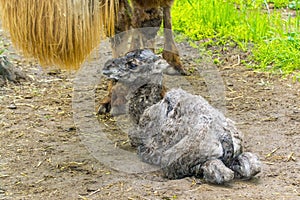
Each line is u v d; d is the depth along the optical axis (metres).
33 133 7.93
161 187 6.36
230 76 9.99
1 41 11.78
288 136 7.78
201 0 12.59
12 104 8.90
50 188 6.46
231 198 6.04
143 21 8.03
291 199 6.07
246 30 11.64
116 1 7.50
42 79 9.99
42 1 6.91
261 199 6.05
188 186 6.32
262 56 10.64
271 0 13.67
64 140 7.72
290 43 10.80
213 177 6.33
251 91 9.38
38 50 7.16
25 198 6.23
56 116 8.50
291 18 12.51
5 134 7.88
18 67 10.46
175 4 12.78
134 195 6.21
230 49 11.15
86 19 7.04
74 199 6.19
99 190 6.38
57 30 6.98
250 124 8.17
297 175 6.70
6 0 7.11
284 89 9.45
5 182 6.61
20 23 7.06
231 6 12.41
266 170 6.80
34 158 7.21
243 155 6.58
